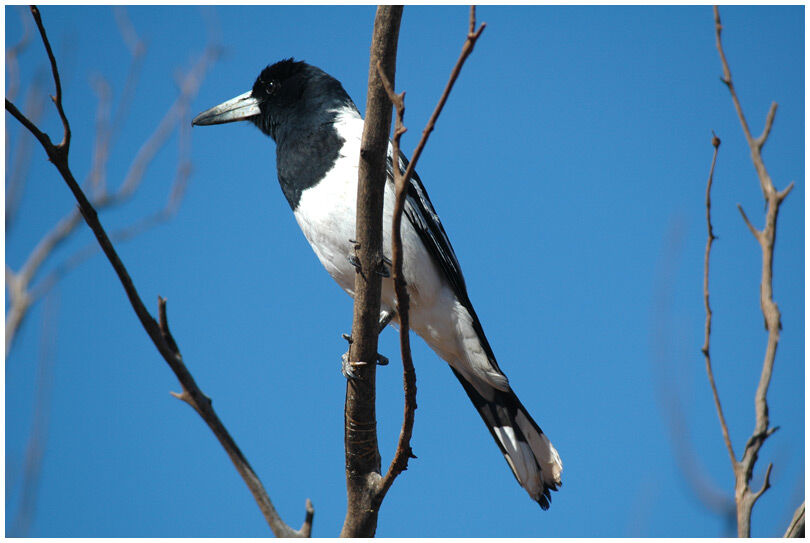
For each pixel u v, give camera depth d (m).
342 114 10.16
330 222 9.52
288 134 10.20
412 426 6.80
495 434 10.03
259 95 11.36
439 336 9.91
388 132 6.79
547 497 9.72
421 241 9.66
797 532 5.51
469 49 5.25
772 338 5.46
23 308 8.49
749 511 5.41
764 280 5.54
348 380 7.48
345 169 9.55
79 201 5.59
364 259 7.19
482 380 10.06
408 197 9.61
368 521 7.46
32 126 5.53
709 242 5.91
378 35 6.56
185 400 5.84
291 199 9.92
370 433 7.50
